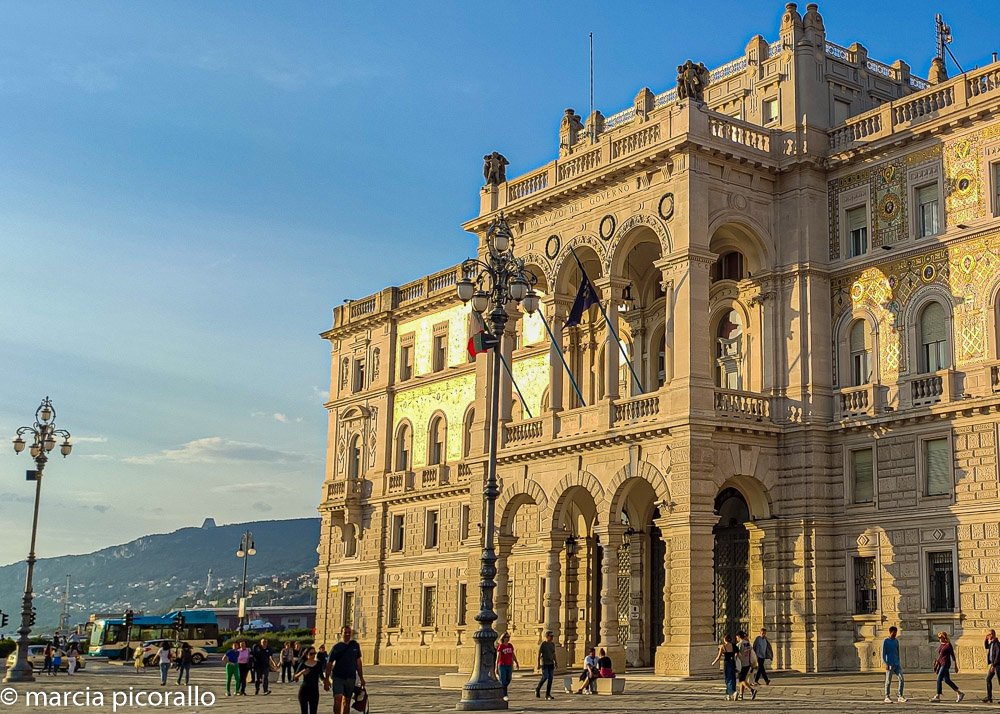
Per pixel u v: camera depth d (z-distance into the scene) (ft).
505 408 205.77
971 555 156.56
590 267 204.13
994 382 157.38
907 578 163.22
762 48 195.42
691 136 174.19
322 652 106.01
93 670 283.18
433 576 263.08
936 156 169.58
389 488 280.92
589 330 215.10
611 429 179.11
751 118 193.77
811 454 172.86
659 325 203.31
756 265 184.24
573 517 211.41
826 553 171.12
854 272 177.27
